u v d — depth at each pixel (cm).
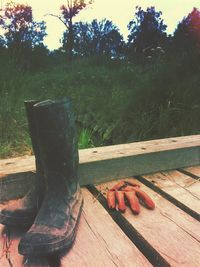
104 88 372
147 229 81
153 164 115
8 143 148
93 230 80
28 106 80
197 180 109
